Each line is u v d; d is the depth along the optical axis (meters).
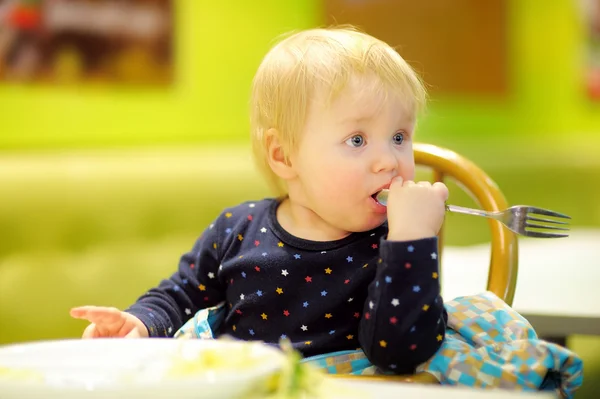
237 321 0.97
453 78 3.87
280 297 0.94
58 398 0.54
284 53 1.00
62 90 2.64
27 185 2.47
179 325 1.01
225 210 1.06
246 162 2.98
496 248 1.12
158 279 2.68
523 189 3.69
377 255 0.94
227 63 3.13
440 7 3.79
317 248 0.94
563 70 4.46
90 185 2.60
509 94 4.20
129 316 0.92
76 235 2.56
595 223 3.91
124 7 2.79
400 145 0.94
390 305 0.80
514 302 1.32
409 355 0.81
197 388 0.54
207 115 3.08
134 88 2.84
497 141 4.04
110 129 2.78
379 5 3.53
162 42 2.91
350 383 0.60
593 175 3.99
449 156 1.17
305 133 0.94
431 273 0.80
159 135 2.92
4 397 0.55
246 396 0.57
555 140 4.36
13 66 2.52
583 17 4.52
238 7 3.13
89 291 2.56
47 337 2.47
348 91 0.91
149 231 2.71
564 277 1.61
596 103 4.66
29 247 2.47
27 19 2.54
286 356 0.61
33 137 2.58
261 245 0.98
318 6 3.35
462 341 0.91
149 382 0.54
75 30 2.67
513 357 0.84
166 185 2.76
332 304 0.92
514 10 4.19
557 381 0.86
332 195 0.92
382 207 0.92
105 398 0.54
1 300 2.41
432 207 0.84
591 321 1.21
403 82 0.94
